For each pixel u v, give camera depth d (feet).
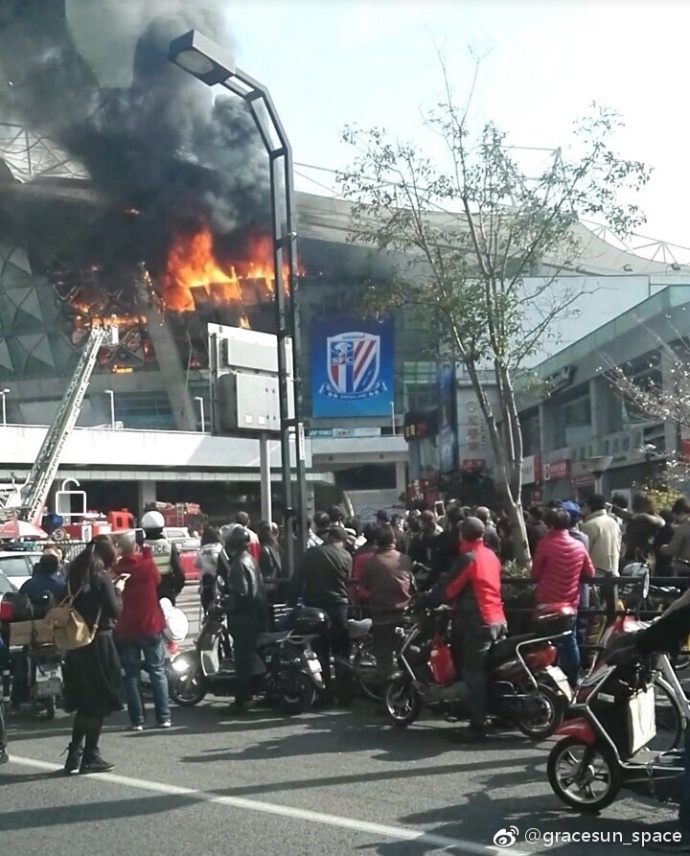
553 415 139.54
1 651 32.45
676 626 18.75
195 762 26.30
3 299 256.93
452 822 20.25
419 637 30.53
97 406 249.14
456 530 35.96
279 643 32.99
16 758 27.58
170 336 248.73
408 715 29.78
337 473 245.45
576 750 20.93
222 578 37.93
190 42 35.78
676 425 80.64
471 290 45.57
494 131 46.03
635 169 45.62
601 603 35.27
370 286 49.03
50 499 160.15
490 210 46.29
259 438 42.32
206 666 34.40
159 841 19.54
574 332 150.51
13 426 157.79
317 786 23.39
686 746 18.33
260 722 31.60
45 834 20.35
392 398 184.55
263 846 19.02
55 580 35.06
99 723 25.54
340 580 34.06
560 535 29.43
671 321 91.81
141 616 31.04
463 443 128.16
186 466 181.78
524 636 27.91
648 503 39.01
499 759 25.63
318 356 187.32
